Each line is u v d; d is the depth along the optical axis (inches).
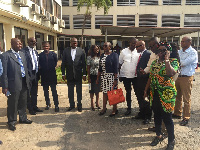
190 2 947.3
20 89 161.3
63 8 960.3
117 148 131.0
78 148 131.0
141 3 952.3
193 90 293.4
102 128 162.9
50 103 228.2
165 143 137.2
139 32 542.9
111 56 181.3
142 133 153.3
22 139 143.6
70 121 178.4
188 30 467.5
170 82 122.9
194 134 149.5
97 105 213.2
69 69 201.6
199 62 575.2
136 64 183.0
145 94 146.0
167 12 954.1
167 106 122.3
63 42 975.6
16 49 160.1
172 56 126.9
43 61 201.8
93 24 964.0
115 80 183.0
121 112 202.1
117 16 959.6
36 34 626.2
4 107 215.5
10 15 396.5
